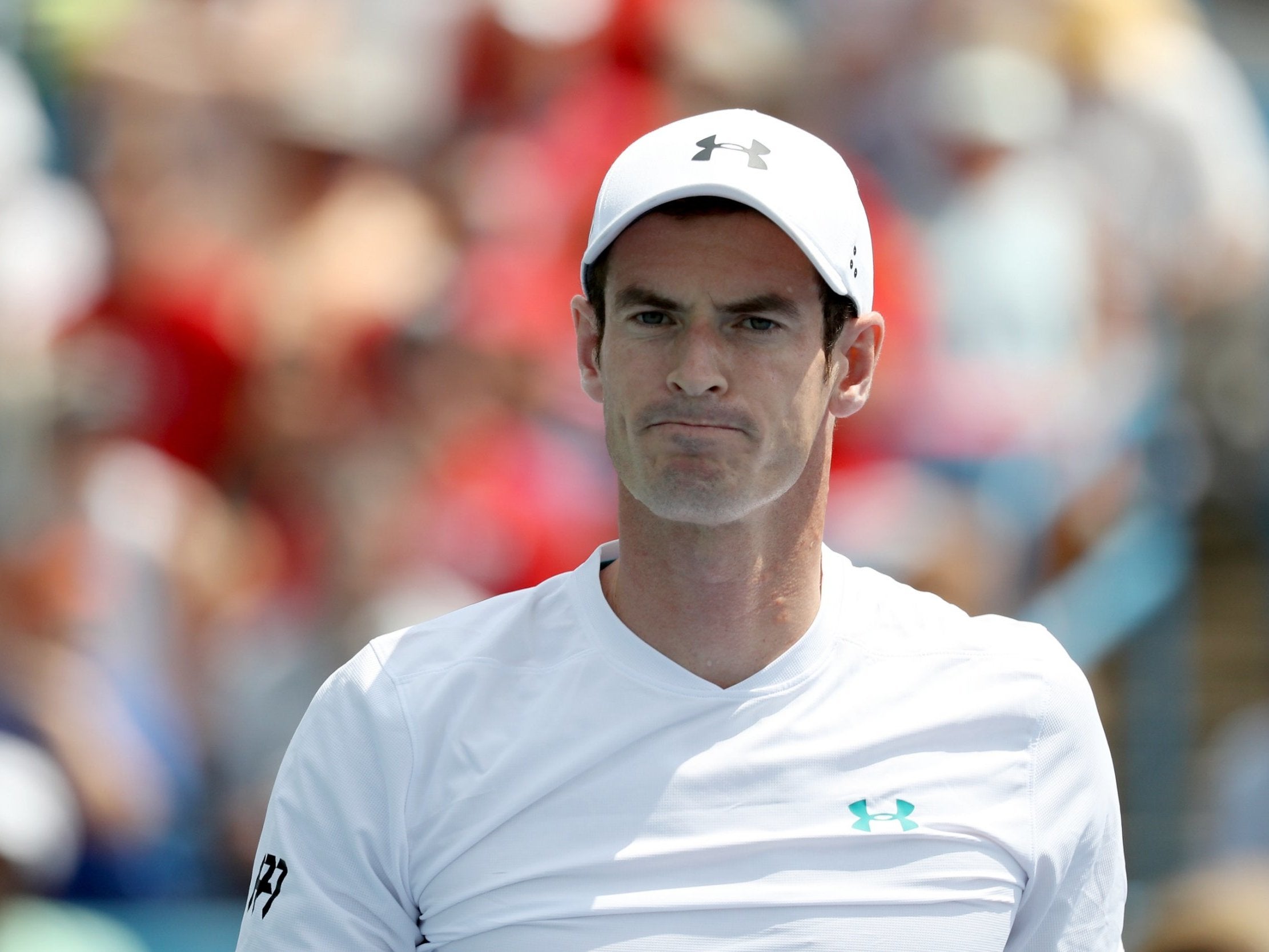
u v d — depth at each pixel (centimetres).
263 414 1889
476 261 1942
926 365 1923
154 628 1734
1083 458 2005
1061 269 2002
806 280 732
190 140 2011
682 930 713
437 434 1859
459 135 2045
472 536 1795
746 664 756
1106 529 2025
